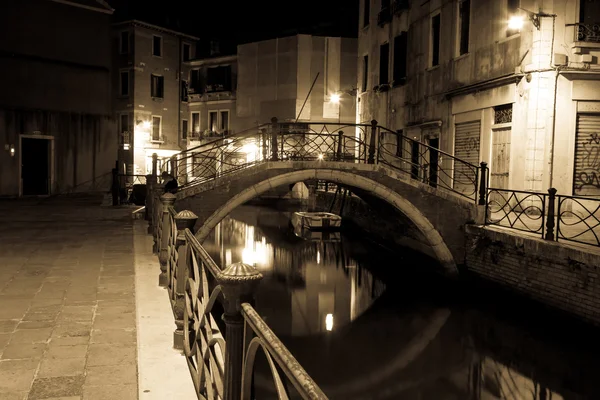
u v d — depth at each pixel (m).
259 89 33.94
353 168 12.52
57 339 4.34
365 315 11.19
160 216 7.52
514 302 10.50
